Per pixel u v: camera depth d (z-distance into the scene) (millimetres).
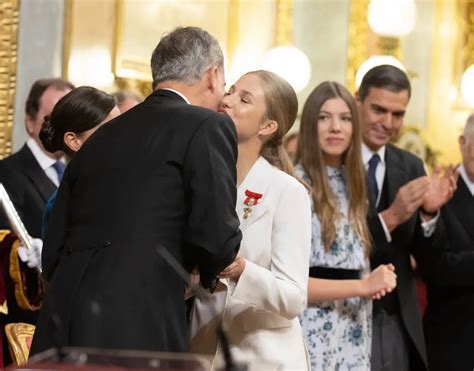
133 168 5340
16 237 7348
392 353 7867
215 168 5254
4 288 7289
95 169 5438
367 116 8539
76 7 10883
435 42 14125
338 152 7547
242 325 5941
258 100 6082
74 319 5191
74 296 5230
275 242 5922
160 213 5262
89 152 5516
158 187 5277
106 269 5207
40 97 8195
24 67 10641
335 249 7395
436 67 14109
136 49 11414
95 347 5125
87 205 5395
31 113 8234
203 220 5184
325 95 7598
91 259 5270
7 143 10555
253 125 6082
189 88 5602
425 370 8023
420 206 8070
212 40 5680
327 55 13234
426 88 14039
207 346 5930
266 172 6047
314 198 7422
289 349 5992
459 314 8383
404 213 7801
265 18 12656
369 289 7188
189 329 5988
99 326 5145
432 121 14062
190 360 3840
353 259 7438
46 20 10727
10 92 10586
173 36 5672
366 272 7566
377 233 7820
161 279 5223
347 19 13328
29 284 7352
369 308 7562
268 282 5691
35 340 5297
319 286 7188
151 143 5363
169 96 5559
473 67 13875
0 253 7344
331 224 7367
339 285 7191
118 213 5285
